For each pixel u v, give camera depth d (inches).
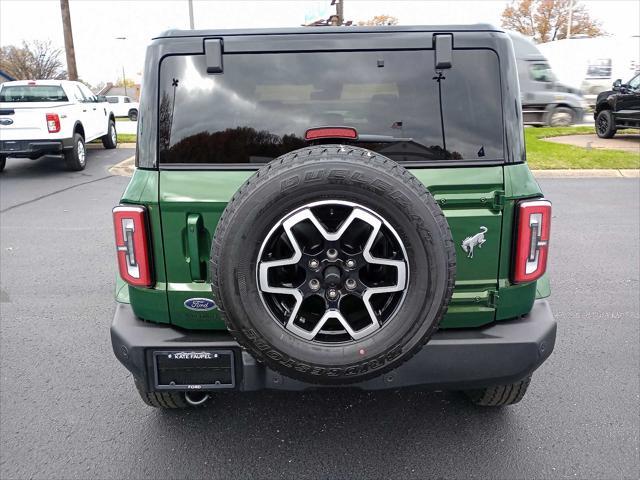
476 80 99.2
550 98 716.7
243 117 100.7
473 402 127.0
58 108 456.1
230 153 100.8
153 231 97.8
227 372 98.4
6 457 113.0
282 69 100.3
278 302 90.7
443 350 97.0
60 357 156.1
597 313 183.8
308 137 96.0
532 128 710.5
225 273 84.3
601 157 487.8
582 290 204.5
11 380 143.6
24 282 216.2
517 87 100.1
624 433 120.0
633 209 330.3
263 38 99.4
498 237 98.0
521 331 100.5
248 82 100.4
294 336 87.4
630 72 879.1
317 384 90.8
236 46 99.3
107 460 112.3
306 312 92.7
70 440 118.7
